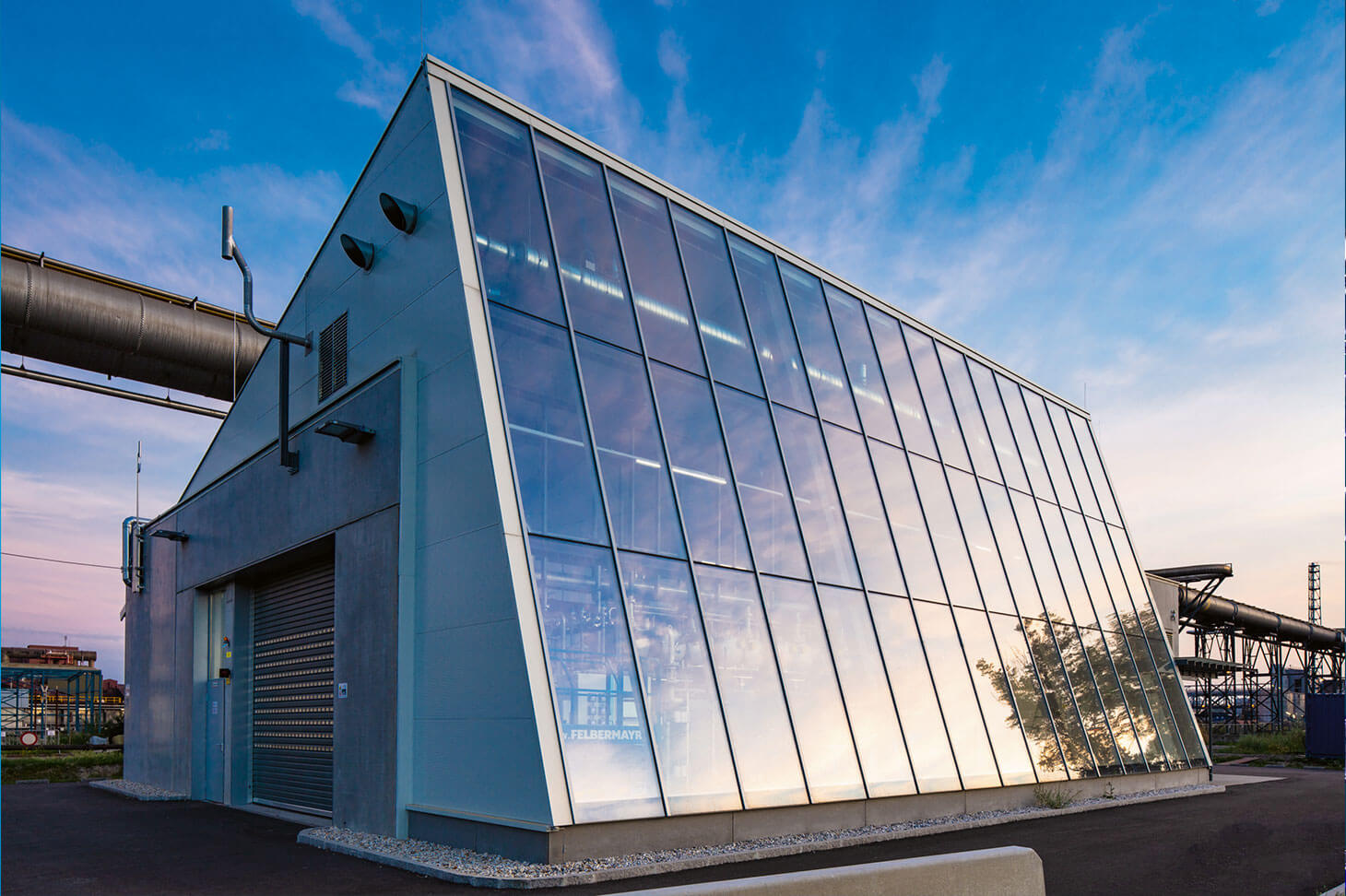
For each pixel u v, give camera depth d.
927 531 19.42
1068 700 21.14
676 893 5.22
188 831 14.07
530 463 12.42
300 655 16.86
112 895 9.14
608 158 16.58
